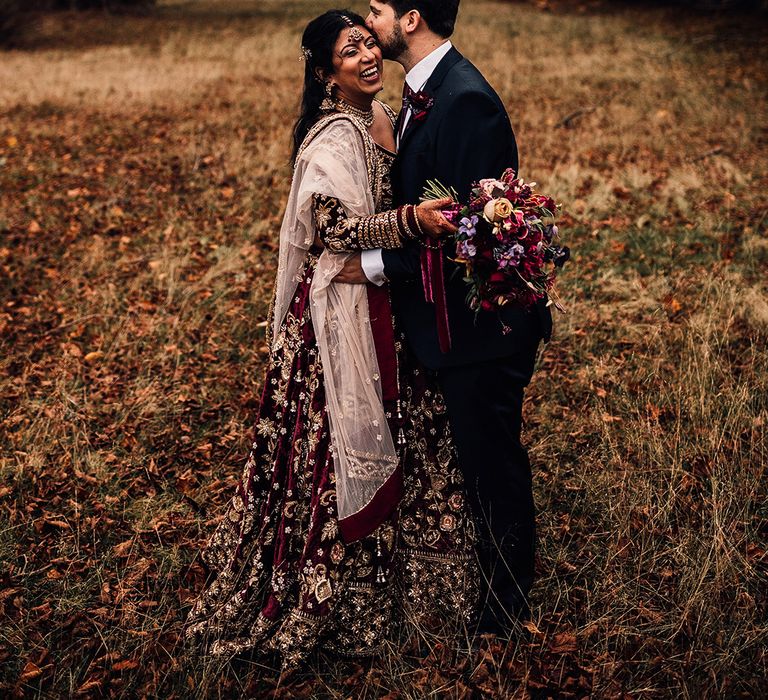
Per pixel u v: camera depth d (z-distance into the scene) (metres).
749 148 8.15
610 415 3.84
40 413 4.04
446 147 2.39
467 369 2.50
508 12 18.25
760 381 3.98
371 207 2.46
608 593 2.81
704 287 5.08
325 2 20.67
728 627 2.66
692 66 12.13
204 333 4.88
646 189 7.03
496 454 2.57
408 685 2.55
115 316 5.09
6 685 2.58
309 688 2.57
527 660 2.59
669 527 3.10
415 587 2.76
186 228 6.56
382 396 2.53
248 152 8.38
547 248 2.36
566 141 8.57
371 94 2.49
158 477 3.62
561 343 4.57
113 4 20.03
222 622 2.74
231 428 3.96
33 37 17.28
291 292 2.63
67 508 3.41
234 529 2.88
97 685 2.56
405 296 2.55
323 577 2.56
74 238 6.41
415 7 2.42
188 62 13.88
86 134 9.45
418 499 2.68
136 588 2.98
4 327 4.95
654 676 2.53
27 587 2.98
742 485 3.26
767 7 15.88
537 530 3.17
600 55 13.16
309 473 2.60
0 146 9.05
